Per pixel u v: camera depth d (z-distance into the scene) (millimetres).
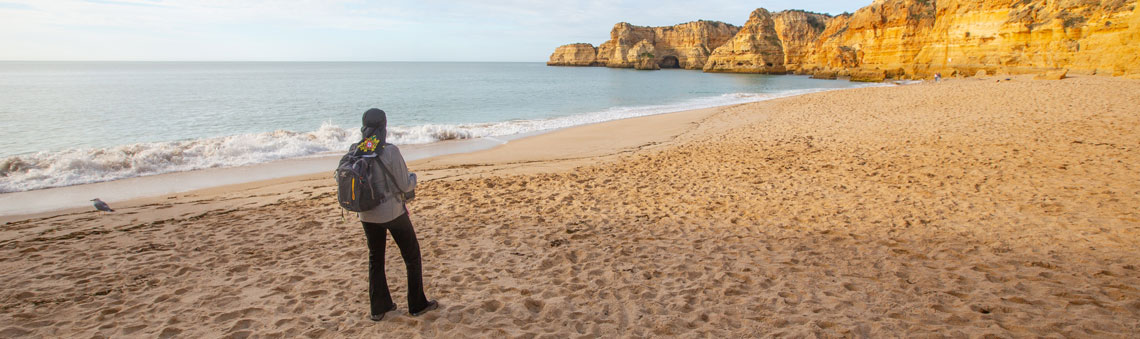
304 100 34562
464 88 51250
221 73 98750
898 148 10305
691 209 6508
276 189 9094
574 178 8852
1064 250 4469
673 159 10586
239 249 5191
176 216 6938
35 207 7984
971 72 43312
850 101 21500
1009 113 14078
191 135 17812
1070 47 34000
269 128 19922
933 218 5676
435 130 16562
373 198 3010
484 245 5203
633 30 130125
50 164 10773
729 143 12453
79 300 3887
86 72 99688
